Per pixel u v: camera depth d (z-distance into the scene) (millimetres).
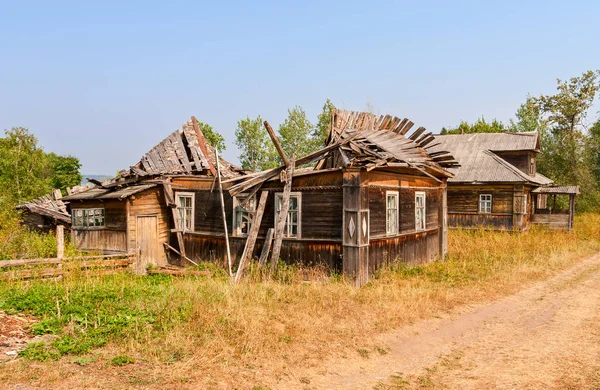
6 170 42500
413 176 17094
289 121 43344
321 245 14008
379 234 14625
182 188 17438
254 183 14734
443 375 7441
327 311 10227
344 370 7410
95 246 17750
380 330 9414
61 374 6145
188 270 15453
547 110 49344
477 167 29984
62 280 12125
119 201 16859
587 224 30875
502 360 8070
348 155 14109
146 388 5953
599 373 7375
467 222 29406
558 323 10336
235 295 10547
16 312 8633
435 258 18797
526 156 31422
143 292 10633
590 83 47281
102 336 7566
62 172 70750
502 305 11906
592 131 55594
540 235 24891
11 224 18141
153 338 7703
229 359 7176
